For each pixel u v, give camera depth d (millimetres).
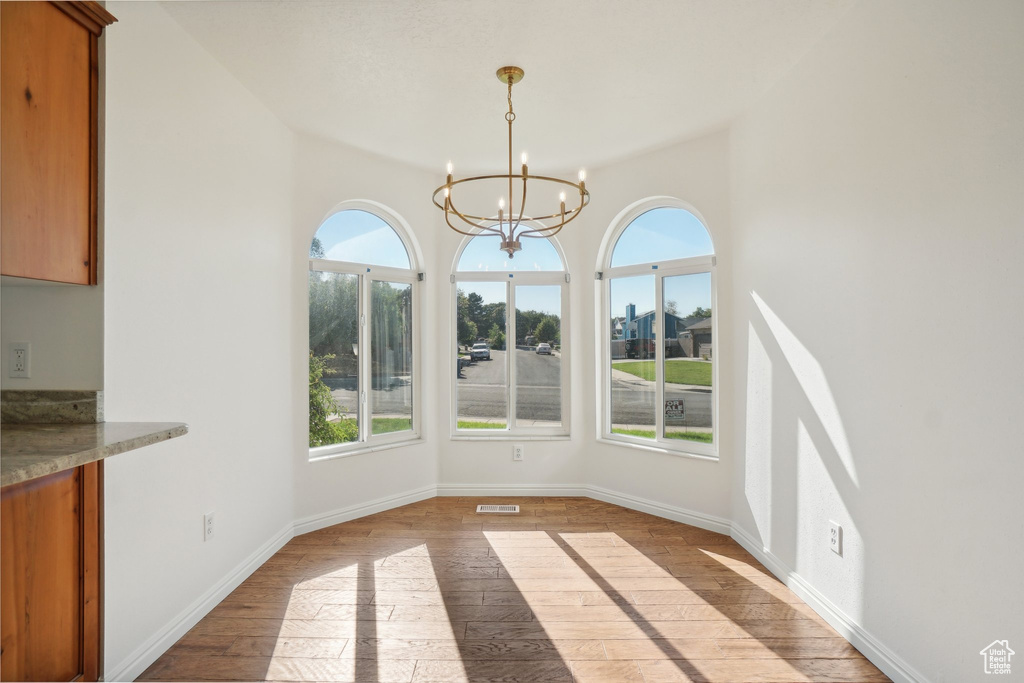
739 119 3211
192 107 2348
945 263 1700
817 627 2283
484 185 4277
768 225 2855
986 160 1558
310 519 3449
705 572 2824
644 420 3992
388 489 3920
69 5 1674
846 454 2186
